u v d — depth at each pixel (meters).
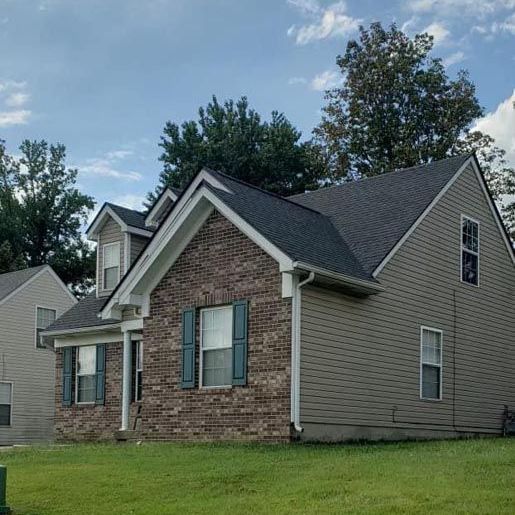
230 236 18.64
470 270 23.00
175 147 48.09
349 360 18.42
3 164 56.16
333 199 23.61
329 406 17.72
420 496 10.30
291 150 46.53
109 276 25.56
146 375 19.73
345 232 21.02
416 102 43.81
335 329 18.17
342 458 13.76
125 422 21.75
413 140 43.88
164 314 19.66
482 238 23.70
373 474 11.88
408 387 20.11
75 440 24.45
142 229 25.41
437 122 43.94
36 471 14.18
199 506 10.77
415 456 13.70
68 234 57.28
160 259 19.62
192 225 19.28
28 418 35.59
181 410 18.91
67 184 57.41
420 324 20.78
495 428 23.00
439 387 21.27
